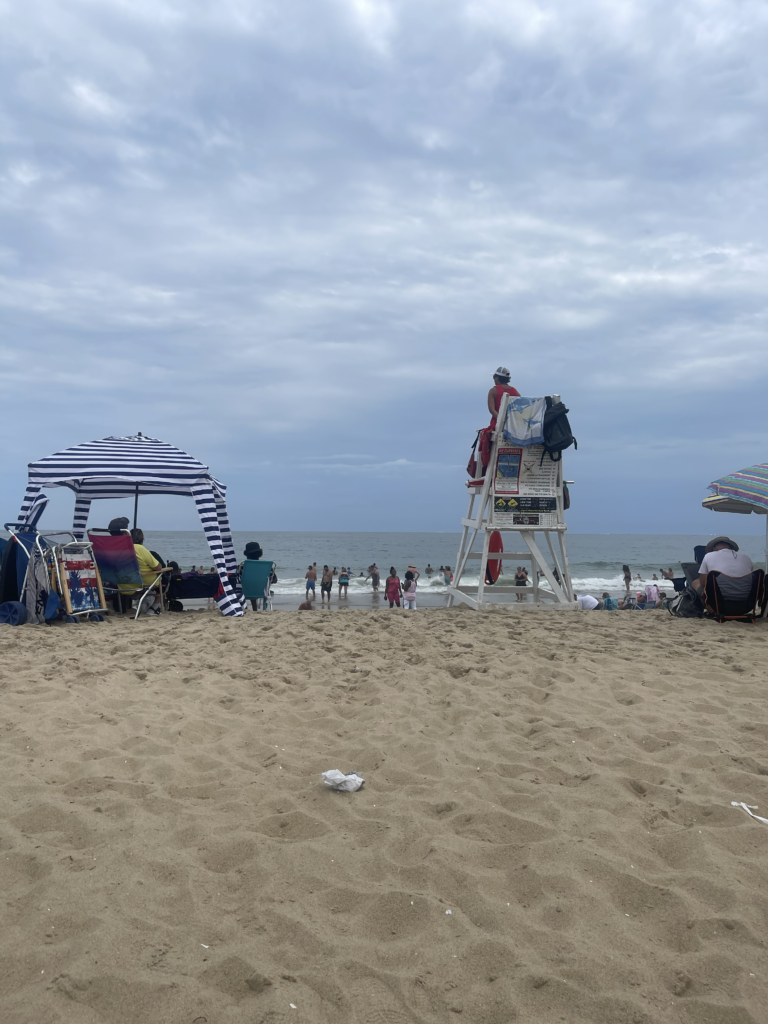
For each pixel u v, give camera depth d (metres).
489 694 5.10
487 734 4.25
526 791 3.38
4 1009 1.86
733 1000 1.91
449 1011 1.91
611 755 3.81
